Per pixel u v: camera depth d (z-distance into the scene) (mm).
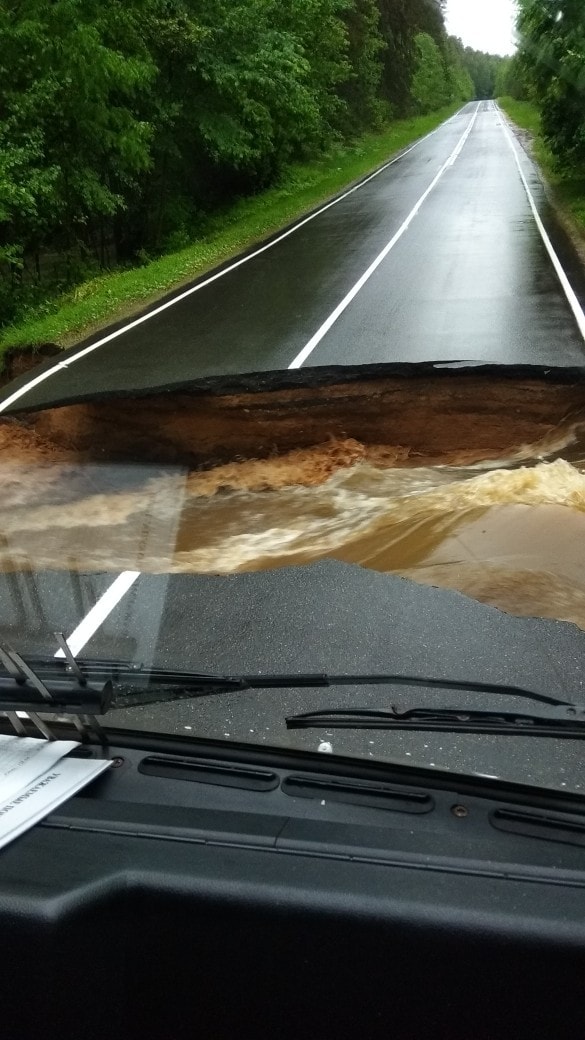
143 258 22125
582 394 7863
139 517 4840
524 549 4035
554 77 13688
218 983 1575
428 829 1881
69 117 16781
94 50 16141
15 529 4543
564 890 1622
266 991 1569
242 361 9914
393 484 5828
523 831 1896
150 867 1621
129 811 1845
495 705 2670
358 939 1550
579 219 18109
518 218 19312
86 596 3289
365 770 2117
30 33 15406
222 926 1571
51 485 5551
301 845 1721
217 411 8125
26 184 15242
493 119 38688
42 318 15281
